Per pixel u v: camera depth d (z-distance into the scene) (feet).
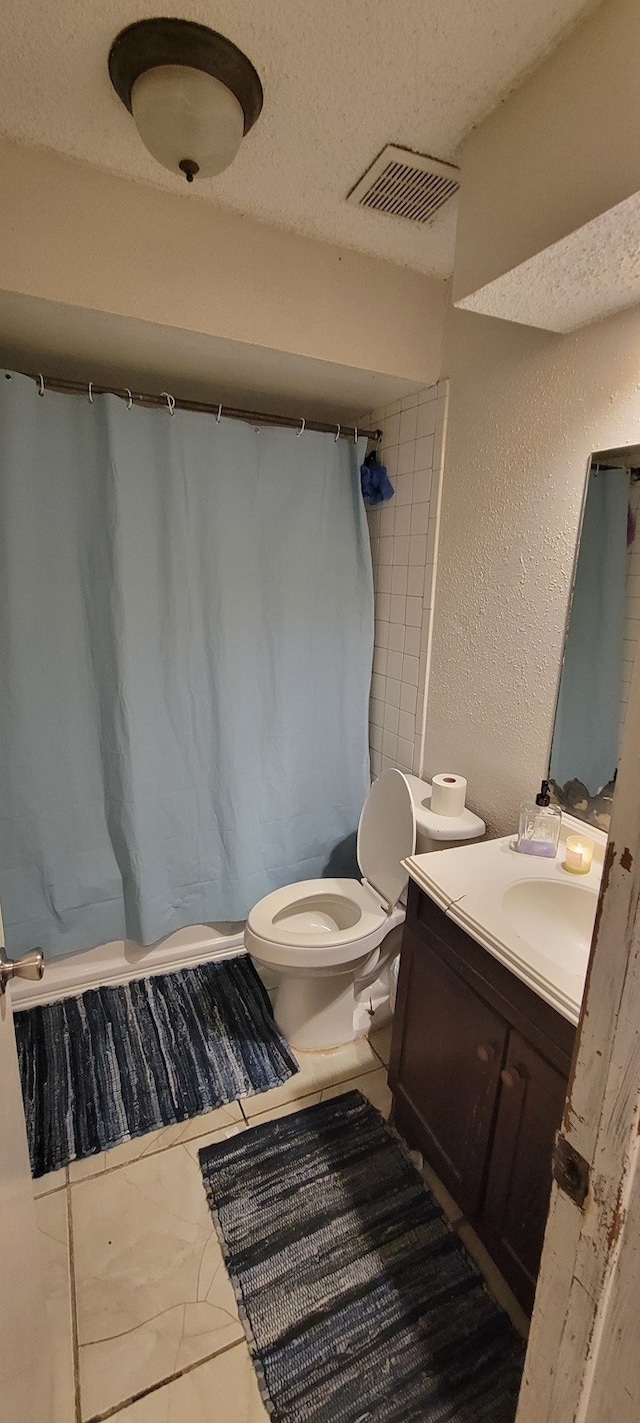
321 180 4.32
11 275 4.20
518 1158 3.53
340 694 7.29
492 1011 3.70
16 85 3.52
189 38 3.12
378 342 5.48
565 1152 1.64
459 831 5.17
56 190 4.20
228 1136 5.01
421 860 4.42
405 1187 4.61
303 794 7.36
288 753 7.14
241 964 7.24
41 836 6.04
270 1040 6.04
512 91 3.43
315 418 7.23
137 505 5.73
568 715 4.52
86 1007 6.44
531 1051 3.37
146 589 5.93
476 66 3.29
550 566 4.60
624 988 1.42
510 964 3.37
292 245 4.98
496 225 3.60
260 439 6.26
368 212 4.67
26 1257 2.69
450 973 4.10
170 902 6.77
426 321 5.64
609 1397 1.56
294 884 6.40
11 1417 2.22
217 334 4.89
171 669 6.23
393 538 6.74
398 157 4.04
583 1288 1.59
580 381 4.21
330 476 6.68
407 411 6.31
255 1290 3.93
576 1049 1.58
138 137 3.97
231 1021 6.29
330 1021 5.92
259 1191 4.55
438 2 2.96
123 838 6.35
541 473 4.60
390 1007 6.23
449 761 6.02
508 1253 3.67
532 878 4.18
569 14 2.94
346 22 3.08
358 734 7.47
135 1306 3.84
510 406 4.87
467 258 3.87
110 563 5.73
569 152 3.07
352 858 7.87
